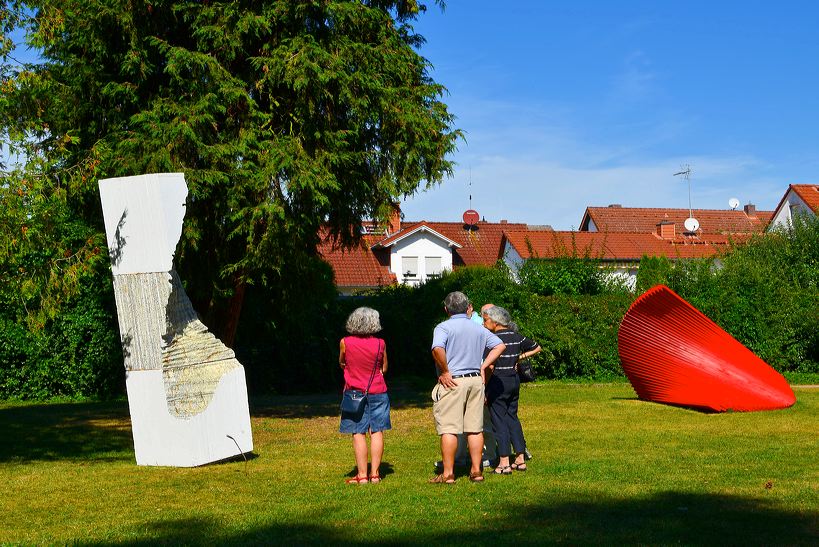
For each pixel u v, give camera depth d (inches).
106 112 621.9
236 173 579.8
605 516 265.3
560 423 526.3
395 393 812.0
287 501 296.0
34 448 468.8
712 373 590.2
